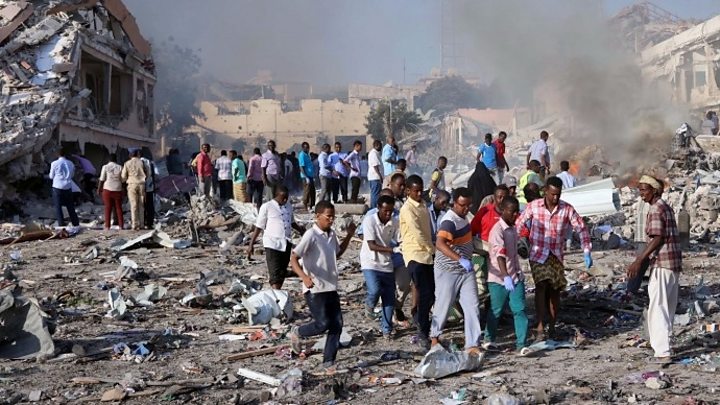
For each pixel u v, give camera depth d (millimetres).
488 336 8602
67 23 31078
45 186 27141
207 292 11188
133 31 38625
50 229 19625
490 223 9031
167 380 7402
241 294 11461
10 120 25766
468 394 6746
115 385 7266
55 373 7715
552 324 8922
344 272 13961
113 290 11086
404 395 6844
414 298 9516
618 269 13625
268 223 11227
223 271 13148
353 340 8914
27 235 18984
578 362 7844
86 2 33500
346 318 10195
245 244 17844
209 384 7180
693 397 6488
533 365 7781
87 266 14984
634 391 6738
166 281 13047
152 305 11148
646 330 8695
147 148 41250
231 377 7348
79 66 30734
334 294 7801
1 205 24281
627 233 18562
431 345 8211
